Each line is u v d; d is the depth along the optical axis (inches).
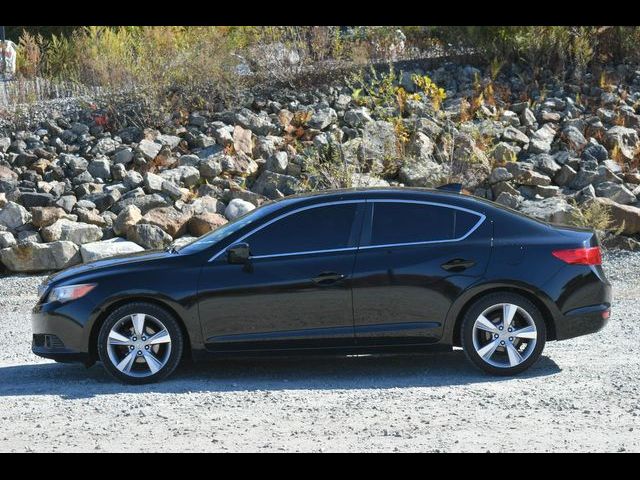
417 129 674.2
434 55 808.3
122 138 694.5
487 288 312.5
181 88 743.7
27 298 494.3
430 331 312.7
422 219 319.0
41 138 693.9
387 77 738.2
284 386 308.0
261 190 635.5
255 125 698.8
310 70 768.9
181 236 582.2
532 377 311.4
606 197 610.5
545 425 250.7
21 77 768.9
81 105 734.5
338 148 634.8
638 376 305.9
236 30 797.9
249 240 317.4
